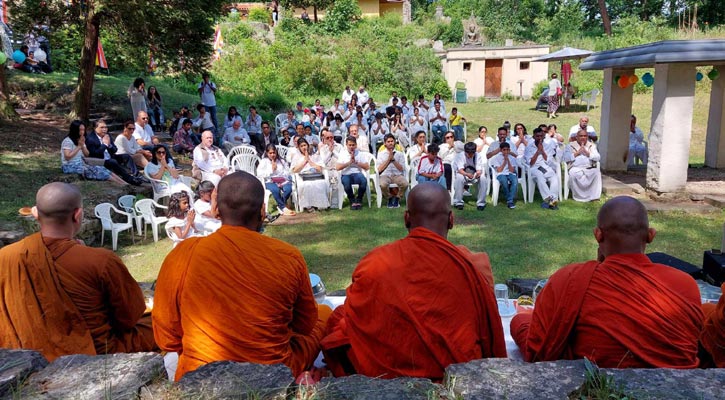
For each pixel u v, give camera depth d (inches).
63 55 731.4
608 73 436.5
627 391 64.0
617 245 87.0
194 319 84.8
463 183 351.3
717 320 92.6
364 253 264.7
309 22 1304.1
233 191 91.4
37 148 420.5
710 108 456.8
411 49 1107.3
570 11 1454.2
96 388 67.2
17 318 95.3
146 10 467.5
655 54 333.1
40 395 66.2
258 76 938.7
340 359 93.3
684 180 351.3
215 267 85.9
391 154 357.1
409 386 67.9
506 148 350.6
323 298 128.6
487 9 1568.7
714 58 321.1
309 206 352.8
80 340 98.4
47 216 100.8
